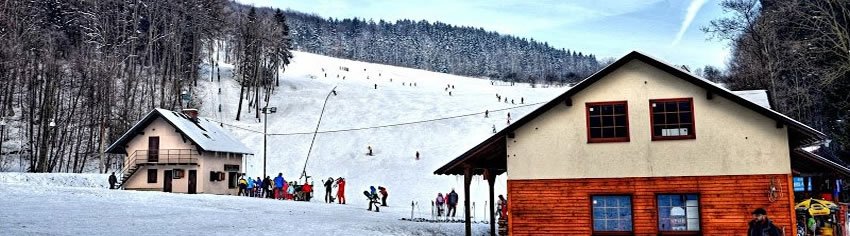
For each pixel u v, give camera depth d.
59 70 75.12
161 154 44.62
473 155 18.91
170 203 27.41
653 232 17.61
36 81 69.38
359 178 54.00
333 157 62.44
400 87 117.81
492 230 21.38
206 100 92.50
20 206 21.23
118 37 92.06
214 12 107.50
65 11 93.19
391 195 46.75
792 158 20.38
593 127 18.53
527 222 18.45
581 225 18.11
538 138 18.77
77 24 91.69
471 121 74.38
